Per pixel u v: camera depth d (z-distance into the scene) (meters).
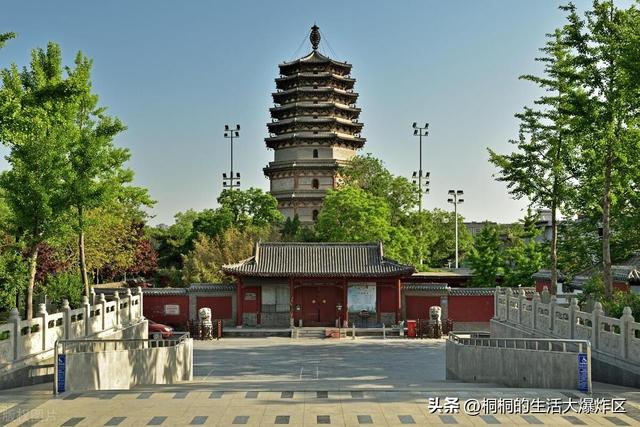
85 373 23.27
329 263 59.41
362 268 58.81
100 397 20.59
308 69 94.12
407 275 58.78
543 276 60.50
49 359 27.19
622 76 29.23
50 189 31.39
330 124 93.38
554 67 34.59
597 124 31.03
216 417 17.91
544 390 21.67
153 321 59.28
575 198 40.75
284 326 59.56
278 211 88.62
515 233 81.12
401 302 60.69
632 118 31.45
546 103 36.28
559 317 30.75
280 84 95.62
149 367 27.80
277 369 37.44
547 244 69.81
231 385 26.11
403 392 21.25
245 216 85.06
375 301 59.25
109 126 36.84
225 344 50.47
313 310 60.25
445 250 109.00
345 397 20.41
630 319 23.34
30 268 32.56
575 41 31.11
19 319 24.77
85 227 35.44
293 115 94.19
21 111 27.84
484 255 71.69
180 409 18.84
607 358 24.62
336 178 92.81
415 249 78.81
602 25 30.58
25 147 30.92
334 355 43.44
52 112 33.78
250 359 41.59
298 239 76.00
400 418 17.72
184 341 32.38
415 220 86.44
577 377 22.06
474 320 60.28
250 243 68.00
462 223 112.00
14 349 24.30
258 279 59.97
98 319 35.06
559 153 40.03
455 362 31.92
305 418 17.73
